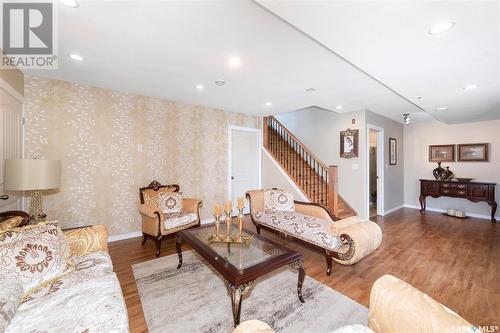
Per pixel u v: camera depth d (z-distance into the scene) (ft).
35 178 6.64
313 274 8.11
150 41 6.53
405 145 20.07
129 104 11.64
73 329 3.41
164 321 5.66
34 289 4.37
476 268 8.50
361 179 14.87
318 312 6.02
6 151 7.61
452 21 4.81
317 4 4.25
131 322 5.63
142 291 6.98
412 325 3.10
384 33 5.28
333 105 13.71
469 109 12.95
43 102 9.48
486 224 14.55
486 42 5.68
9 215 6.40
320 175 17.04
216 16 5.38
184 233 8.29
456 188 16.35
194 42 6.57
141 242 11.16
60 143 9.87
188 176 13.84
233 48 6.91
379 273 8.16
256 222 11.50
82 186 10.44
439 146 18.20
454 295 6.79
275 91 11.02
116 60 7.77
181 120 13.46
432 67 7.24
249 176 17.12
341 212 14.39
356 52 6.24
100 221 10.93
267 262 5.87
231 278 5.22
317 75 8.97
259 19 5.49
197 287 7.22
